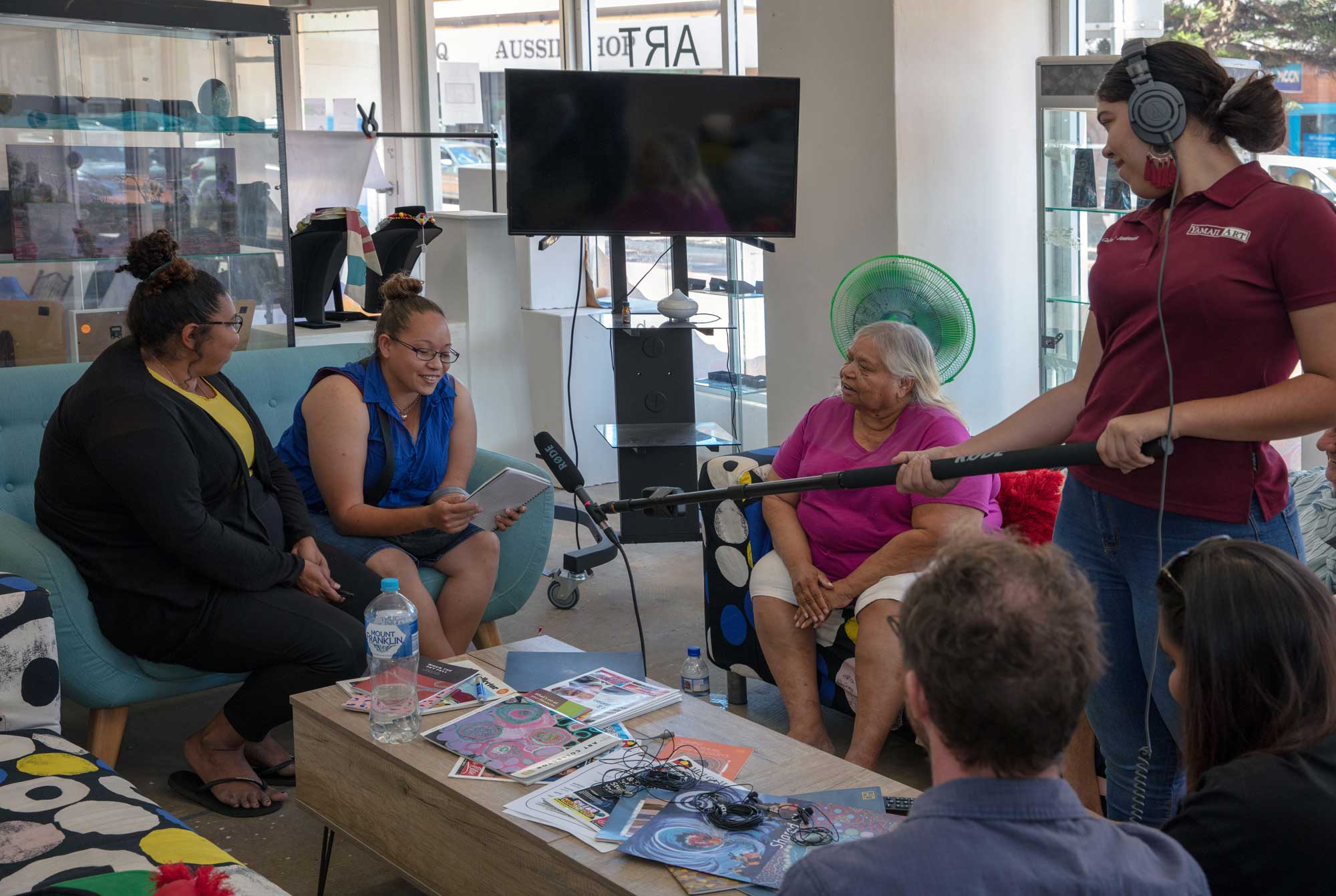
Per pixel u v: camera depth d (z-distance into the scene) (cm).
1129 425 168
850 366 282
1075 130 375
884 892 93
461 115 695
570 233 408
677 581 431
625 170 404
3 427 298
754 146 407
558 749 197
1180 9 407
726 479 309
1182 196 175
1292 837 114
